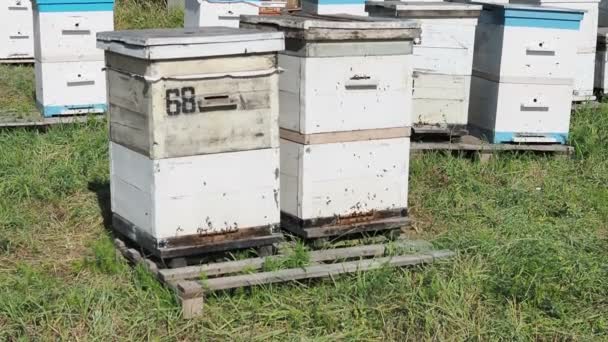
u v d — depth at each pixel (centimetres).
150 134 435
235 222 455
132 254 463
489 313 446
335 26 463
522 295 457
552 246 498
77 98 638
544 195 573
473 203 555
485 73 625
